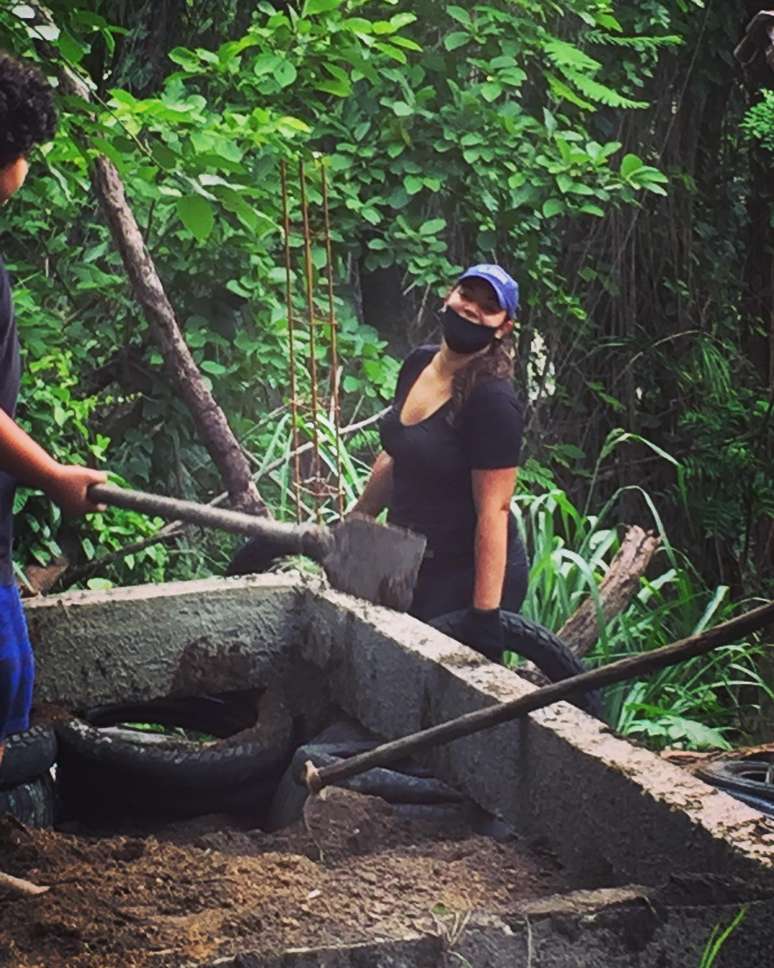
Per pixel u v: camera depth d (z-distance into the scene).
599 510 11.20
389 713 4.79
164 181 7.14
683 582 7.76
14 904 3.40
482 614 5.10
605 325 11.40
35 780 4.87
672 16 11.36
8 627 3.80
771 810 5.18
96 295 8.34
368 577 3.94
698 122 11.91
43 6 5.75
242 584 5.40
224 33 9.47
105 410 8.39
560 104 10.23
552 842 3.91
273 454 7.73
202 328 8.21
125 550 7.16
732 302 12.44
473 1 9.35
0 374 3.61
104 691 5.25
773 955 3.14
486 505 5.11
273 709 5.36
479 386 5.13
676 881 3.21
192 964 2.98
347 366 8.63
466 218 9.31
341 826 4.20
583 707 5.50
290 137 7.31
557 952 3.09
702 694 7.78
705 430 11.14
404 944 3.04
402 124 8.95
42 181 7.67
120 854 3.94
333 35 7.84
